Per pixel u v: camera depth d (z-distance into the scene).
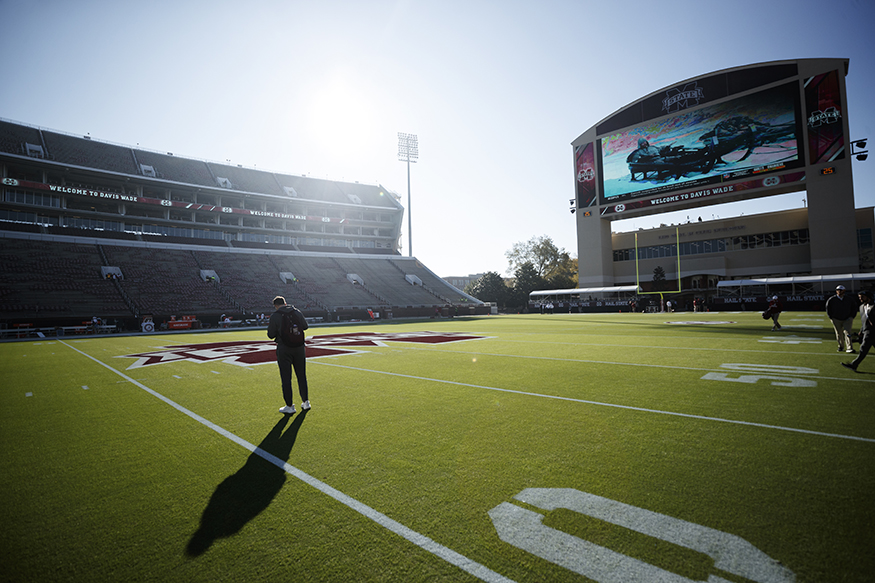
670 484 3.35
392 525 2.91
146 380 8.97
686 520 2.82
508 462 3.91
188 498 3.41
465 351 12.73
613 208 47.62
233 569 2.49
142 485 3.68
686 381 7.20
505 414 5.54
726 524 2.75
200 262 43.75
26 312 28.81
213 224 52.41
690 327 19.67
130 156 50.94
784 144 38.16
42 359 13.41
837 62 36.22
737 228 47.44
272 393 7.37
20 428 5.52
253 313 36.62
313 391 7.38
